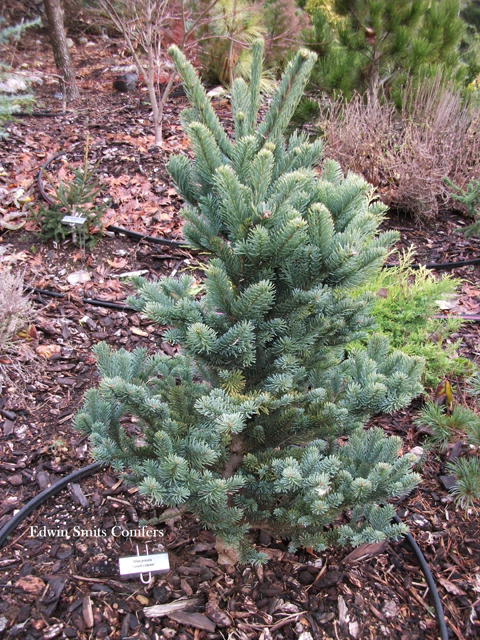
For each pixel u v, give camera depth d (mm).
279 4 6906
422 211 5000
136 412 1918
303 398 1896
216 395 1725
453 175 5305
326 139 5344
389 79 5871
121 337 3506
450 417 2834
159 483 1708
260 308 1672
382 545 2312
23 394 2980
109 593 2084
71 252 4270
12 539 2275
